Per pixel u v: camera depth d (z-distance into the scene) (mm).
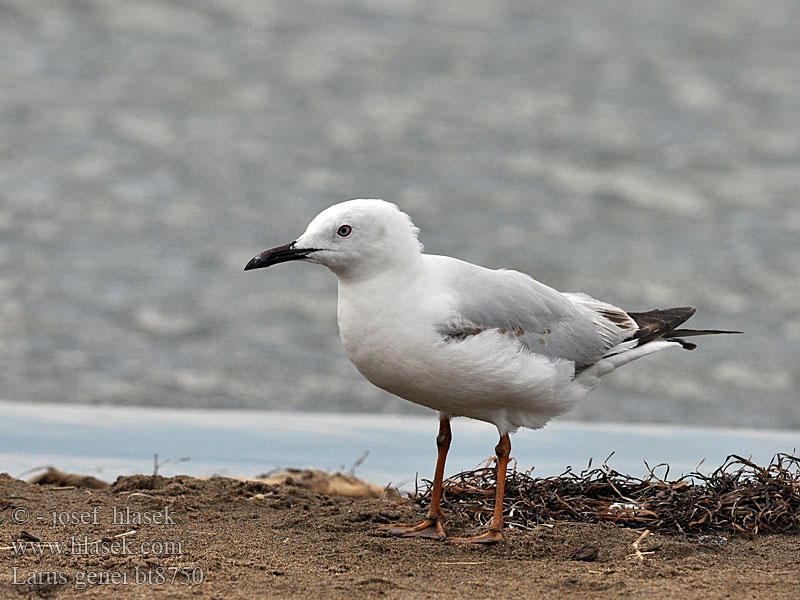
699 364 16375
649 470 10484
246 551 8508
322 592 7547
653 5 34312
